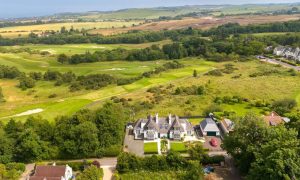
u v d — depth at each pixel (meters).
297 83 180.00
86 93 188.00
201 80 195.25
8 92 197.50
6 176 92.00
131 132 122.75
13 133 107.69
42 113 151.50
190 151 99.19
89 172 86.62
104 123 107.38
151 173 92.75
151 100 161.12
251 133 90.12
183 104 151.88
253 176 78.75
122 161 94.44
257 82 183.75
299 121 96.75
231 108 144.00
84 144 102.00
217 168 95.19
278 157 74.56
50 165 90.31
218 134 118.31
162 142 113.75
